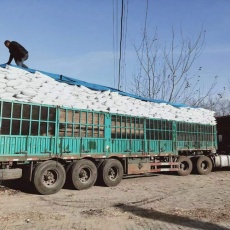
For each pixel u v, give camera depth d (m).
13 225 6.23
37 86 10.15
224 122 19.94
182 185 12.43
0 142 8.98
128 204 8.51
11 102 9.27
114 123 12.52
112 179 12.08
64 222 6.53
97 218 6.88
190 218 6.98
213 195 10.14
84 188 11.03
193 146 16.78
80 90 11.69
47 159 10.18
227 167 18.94
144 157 13.95
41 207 8.01
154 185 12.33
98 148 11.76
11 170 9.64
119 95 13.22
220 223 6.61
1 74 9.32
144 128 13.90
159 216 7.12
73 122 10.97
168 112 15.47
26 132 9.59
